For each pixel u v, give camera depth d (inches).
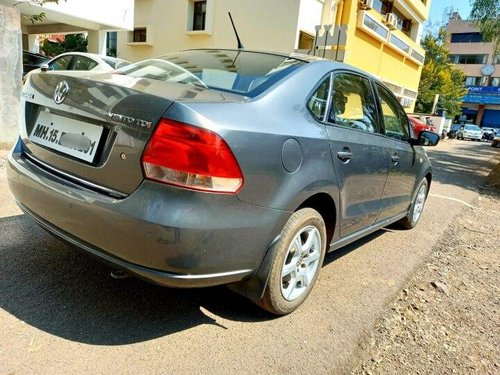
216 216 78.9
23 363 77.8
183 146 75.6
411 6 868.6
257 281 93.7
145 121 77.8
